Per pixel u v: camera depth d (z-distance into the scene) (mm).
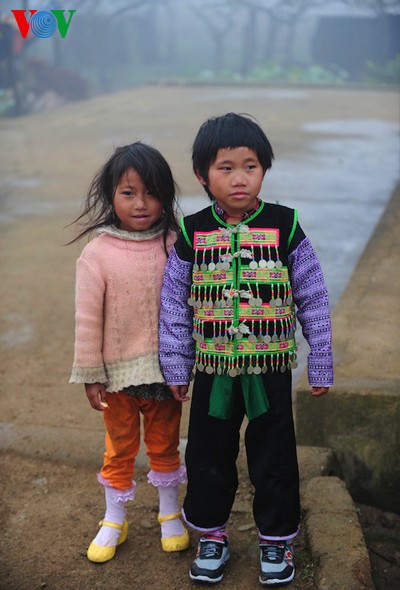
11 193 8828
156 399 2660
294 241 2486
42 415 3865
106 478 2779
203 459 2582
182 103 17609
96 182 2701
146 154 2570
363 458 3400
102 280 2604
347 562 2582
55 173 9938
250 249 2459
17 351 4645
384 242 5957
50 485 3250
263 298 2449
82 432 3588
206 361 2490
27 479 3287
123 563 2762
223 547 2672
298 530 2635
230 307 2447
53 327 4984
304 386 3424
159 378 2611
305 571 2645
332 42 25312
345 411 3383
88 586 2648
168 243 2664
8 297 5492
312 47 25859
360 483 3438
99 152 11438
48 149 11828
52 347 4699
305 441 3449
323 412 3400
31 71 19188
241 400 2557
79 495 3180
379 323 4273
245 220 2492
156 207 2609
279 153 10930
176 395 2578
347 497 2938
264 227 2482
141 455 3410
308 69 24938
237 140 2381
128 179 2555
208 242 2492
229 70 25906
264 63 25562
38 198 8555
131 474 2803
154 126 13984
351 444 3404
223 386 2486
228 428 2561
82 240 6832
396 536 3322
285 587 2586
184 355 2561
